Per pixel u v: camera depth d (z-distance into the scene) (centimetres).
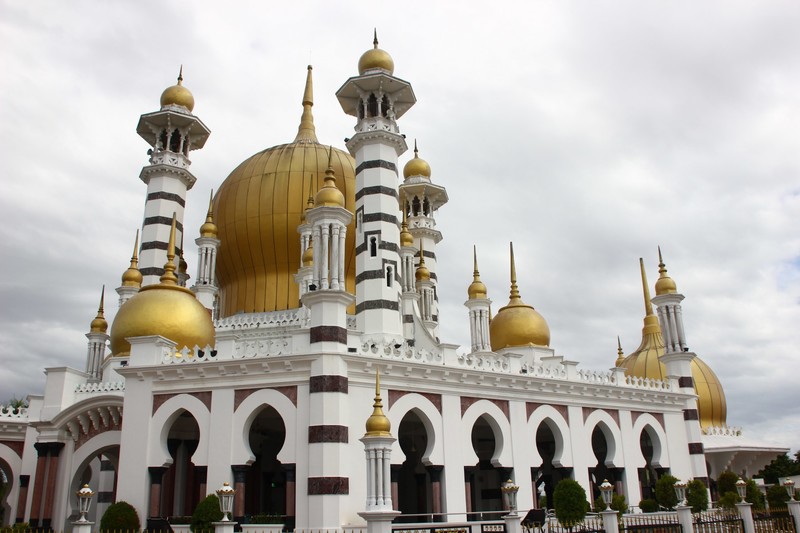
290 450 2883
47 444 3616
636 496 4012
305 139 5872
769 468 6419
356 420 2977
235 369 3039
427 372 3241
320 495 2755
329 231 3334
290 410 2933
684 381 4597
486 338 4962
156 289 3678
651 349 5506
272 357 2967
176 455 3503
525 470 3522
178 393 3106
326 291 3014
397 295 4188
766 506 3447
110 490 4109
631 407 4203
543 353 4750
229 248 4981
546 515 3114
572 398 3875
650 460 4597
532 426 3631
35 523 3506
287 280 4869
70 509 3566
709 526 2958
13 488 3997
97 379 4659
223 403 3028
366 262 4153
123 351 3659
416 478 4022
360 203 4341
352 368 3017
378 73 4491
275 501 3922
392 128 4531
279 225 4875
